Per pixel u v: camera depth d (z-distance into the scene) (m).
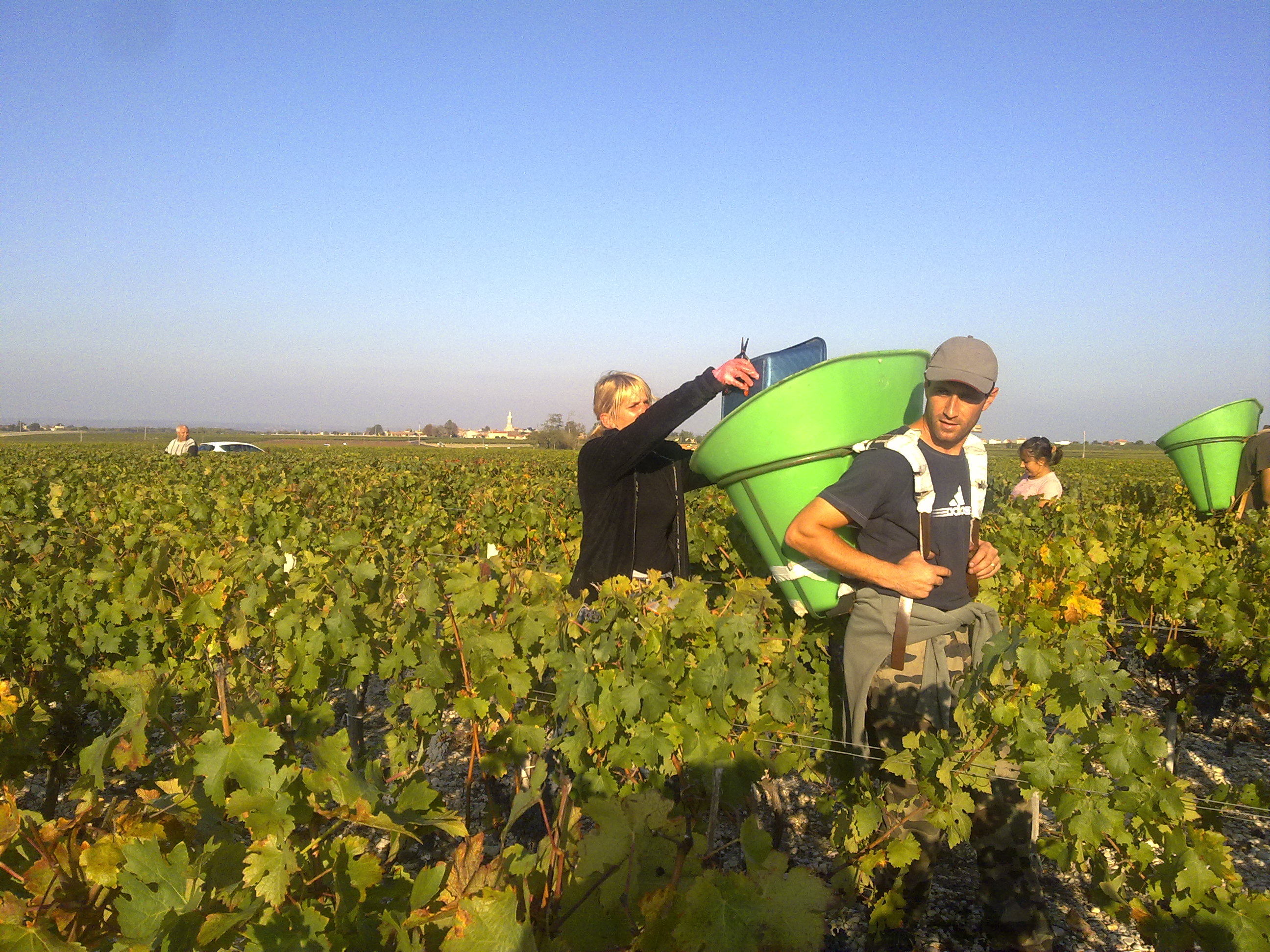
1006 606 4.00
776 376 2.71
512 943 1.29
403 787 1.90
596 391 3.14
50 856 1.72
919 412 2.62
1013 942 2.50
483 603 2.66
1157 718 4.96
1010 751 2.37
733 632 2.55
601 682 2.48
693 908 1.25
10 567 4.02
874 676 2.52
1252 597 4.15
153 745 3.11
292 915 1.49
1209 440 5.76
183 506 7.09
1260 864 3.34
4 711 3.04
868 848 2.58
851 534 2.62
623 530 3.00
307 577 3.24
